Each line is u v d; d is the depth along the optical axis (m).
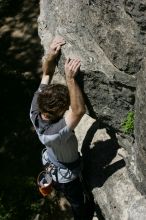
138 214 4.59
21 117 10.44
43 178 5.10
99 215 5.38
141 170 4.53
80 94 4.51
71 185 5.01
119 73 4.53
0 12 12.91
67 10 5.30
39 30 6.12
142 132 4.24
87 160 5.33
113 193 4.92
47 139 4.62
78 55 4.73
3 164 9.88
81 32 4.98
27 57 11.76
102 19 4.62
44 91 4.55
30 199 8.92
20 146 10.08
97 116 4.83
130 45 4.39
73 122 4.50
